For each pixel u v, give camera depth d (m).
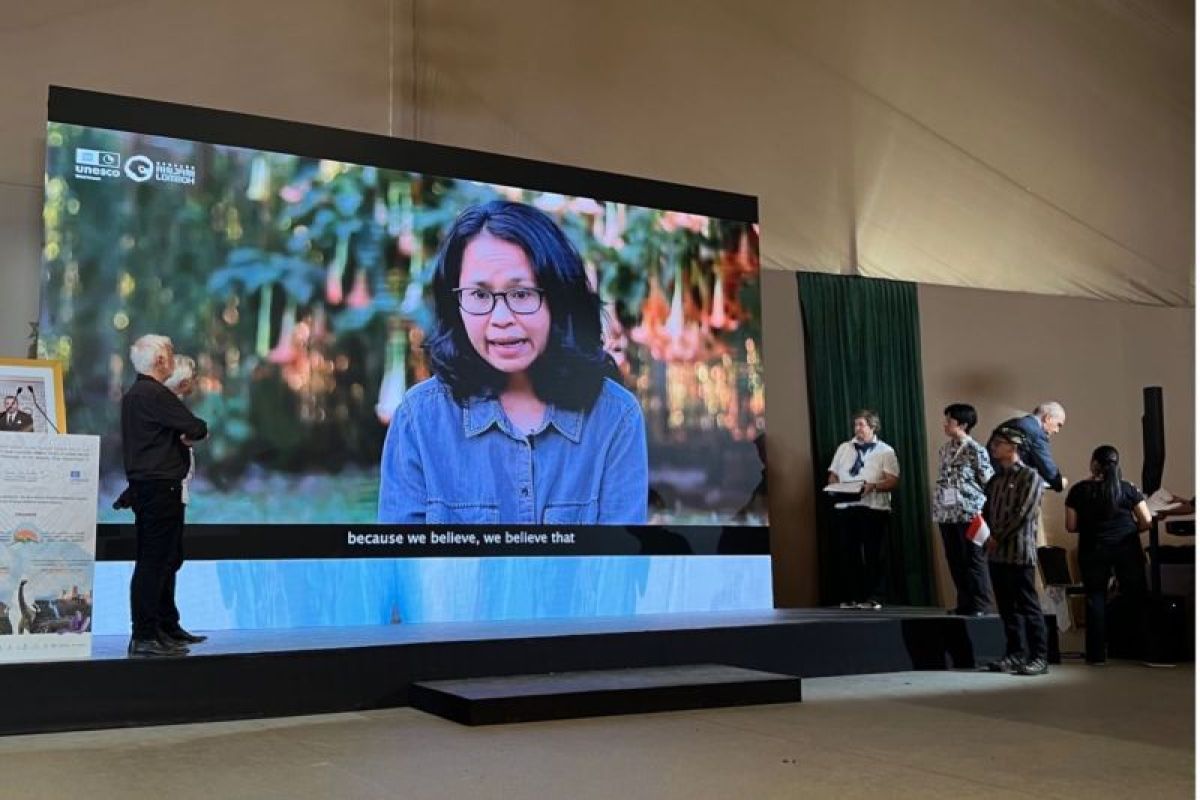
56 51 6.74
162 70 7.02
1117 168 10.50
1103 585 7.02
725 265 8.01
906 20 9.76
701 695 5.12
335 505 6.53
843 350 8.78
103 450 5.99
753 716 4.92
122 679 4.57
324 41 7.54
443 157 7.13
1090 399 9.77
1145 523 7.14
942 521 7.14
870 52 9.55
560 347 7.30
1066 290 10.09
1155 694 5.63
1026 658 6.47
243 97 7.23
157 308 6.22
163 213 6.30
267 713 4.83
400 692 5.15
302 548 6.41
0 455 4.55
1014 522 6.40
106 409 6.04
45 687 4.45
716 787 3.43
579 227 7.50
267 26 7.38
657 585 7.39
